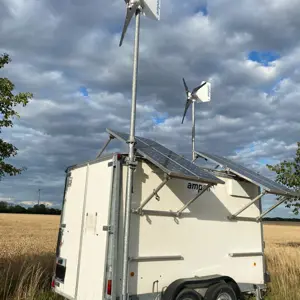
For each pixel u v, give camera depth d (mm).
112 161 5441
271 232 51094
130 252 5277
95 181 5816
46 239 19984
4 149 6680
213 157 7660
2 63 6863
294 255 11828
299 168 16000
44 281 7613
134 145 5477
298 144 15938
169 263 5750
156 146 6559
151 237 5574
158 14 5910
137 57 5691
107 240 5168
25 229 32031
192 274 6062
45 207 96312
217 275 6254
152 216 5645
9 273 7934
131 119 5430
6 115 6445
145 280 5383
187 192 6238
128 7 5738
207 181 5543
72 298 5777
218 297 5777
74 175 6527
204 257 6336
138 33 5758
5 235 23703
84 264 5652
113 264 5027
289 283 8453
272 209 7418
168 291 5418
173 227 5926
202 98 8727
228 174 7230
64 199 6730
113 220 5184
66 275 6090
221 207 6902
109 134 6129
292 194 7156
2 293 6840
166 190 5898
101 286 5133
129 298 5137
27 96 6730
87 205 5906
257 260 7453
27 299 6480
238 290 6293
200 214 6430
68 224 6395
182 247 5996
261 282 7430
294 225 85062
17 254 11062
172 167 5355
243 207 7055
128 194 5223
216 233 6672
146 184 5625
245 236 7309
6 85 6516
